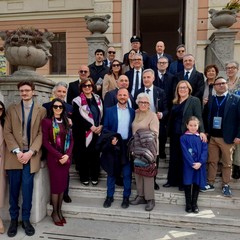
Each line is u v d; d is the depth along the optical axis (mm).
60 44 10766
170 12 12547
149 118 3441
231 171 3887
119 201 3699
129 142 3414
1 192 3207
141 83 4258
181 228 3264
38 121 3244
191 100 3607
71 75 10195
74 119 3775
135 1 8492
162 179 4008
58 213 3373
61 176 3307
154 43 15312
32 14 10758
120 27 8305
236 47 7777
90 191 3844
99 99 3943
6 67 9773
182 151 3416
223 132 3498
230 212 3391
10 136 3137
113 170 3447
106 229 3227
